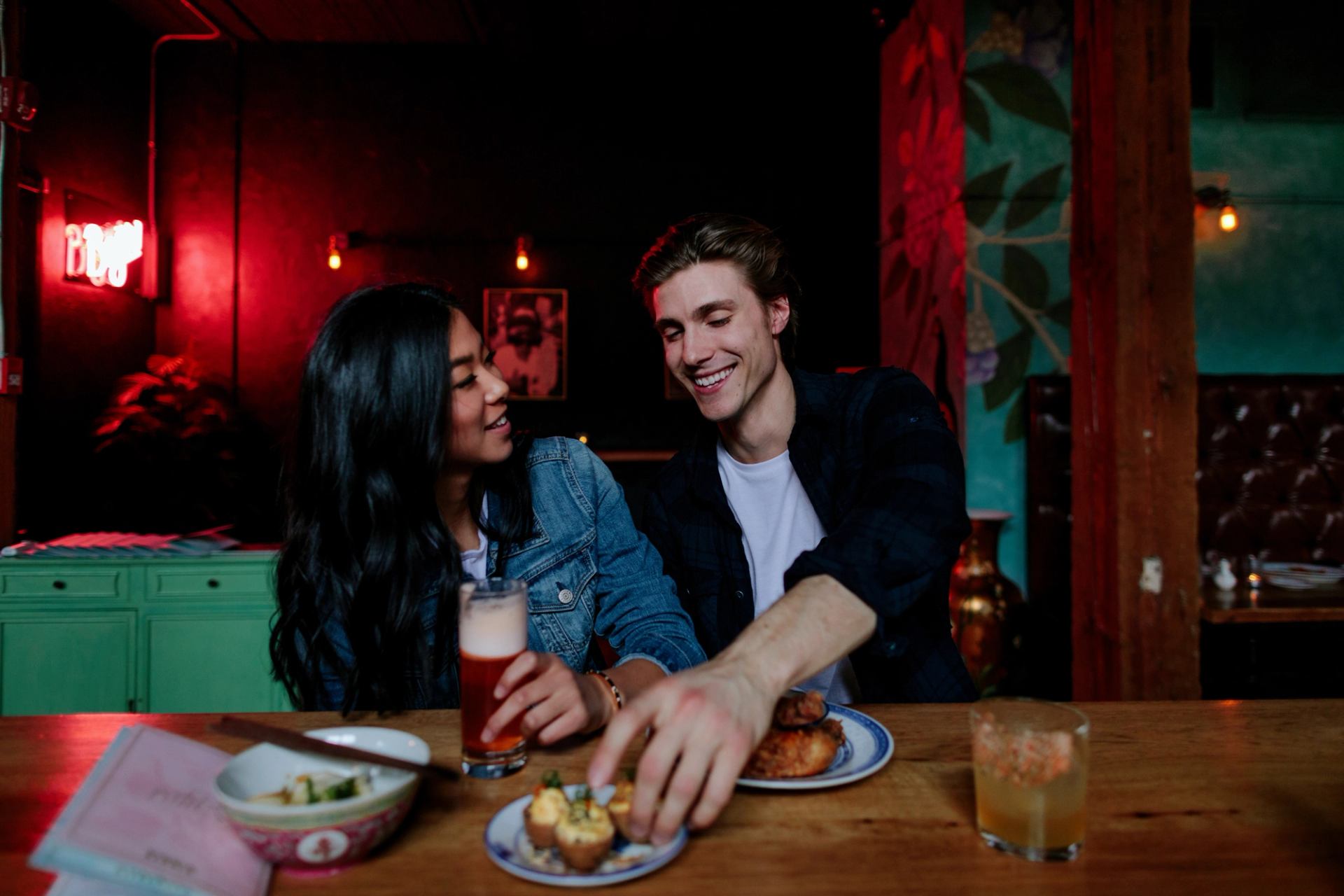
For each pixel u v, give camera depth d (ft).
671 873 2.21
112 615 9.54
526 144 17.06
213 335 16.21
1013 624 9.95
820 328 17.10
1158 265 6.30
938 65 12.14
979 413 11.18
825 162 17.19
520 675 2.79
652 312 4.68
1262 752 3.04
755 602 4.98
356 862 2.25
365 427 3.56
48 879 2.17
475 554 4.33
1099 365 6.57
